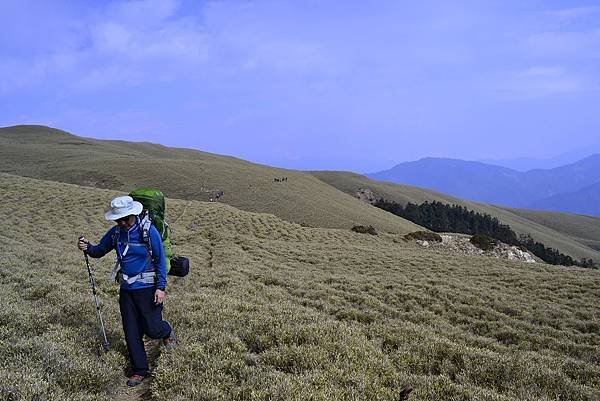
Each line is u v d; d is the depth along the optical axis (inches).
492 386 322.3
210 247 1268.5
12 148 5280.5
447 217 6540.4
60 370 261.4
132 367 281.7
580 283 901.8
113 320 378.6
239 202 3489.2
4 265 626.5
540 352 495.5
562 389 325.7
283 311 441.4
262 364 299.4
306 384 255.6
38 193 1945.1
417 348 388.2
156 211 308.0
